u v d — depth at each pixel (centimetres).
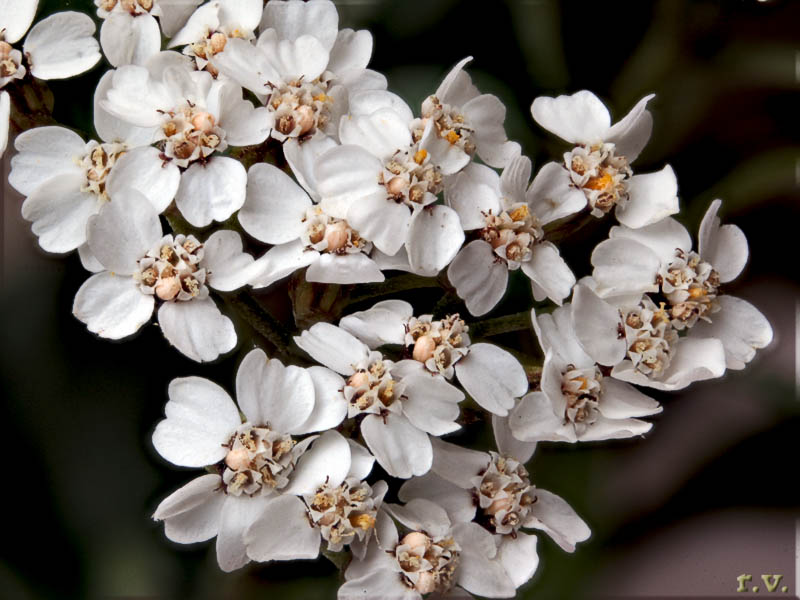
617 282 7
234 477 7
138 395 7
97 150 7
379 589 7
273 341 7
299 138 7
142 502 7
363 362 7
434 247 7
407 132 7
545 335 7
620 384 7
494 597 7
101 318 7
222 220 7
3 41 7
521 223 7
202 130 7
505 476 7
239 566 7
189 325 7
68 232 7
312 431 7
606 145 7
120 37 7
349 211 7
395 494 7
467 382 7
